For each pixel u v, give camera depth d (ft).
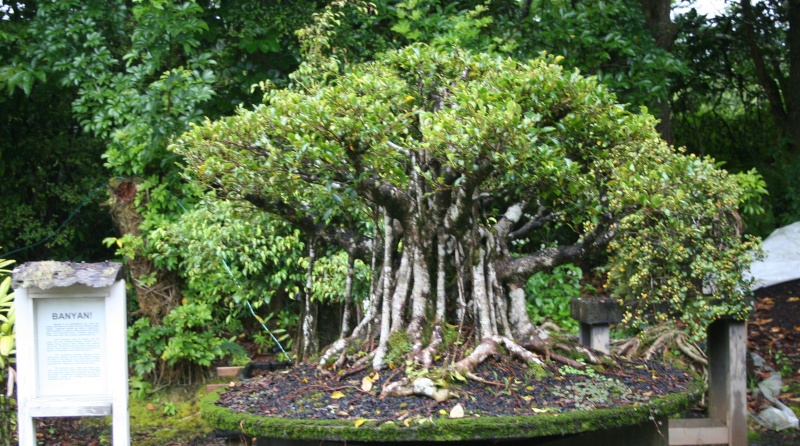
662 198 9.86
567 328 21.02
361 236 11.60
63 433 18.01
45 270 10.68
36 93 24.29
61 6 20.34
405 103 10.93
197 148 10.33
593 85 10.00
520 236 11.66
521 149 8.88
